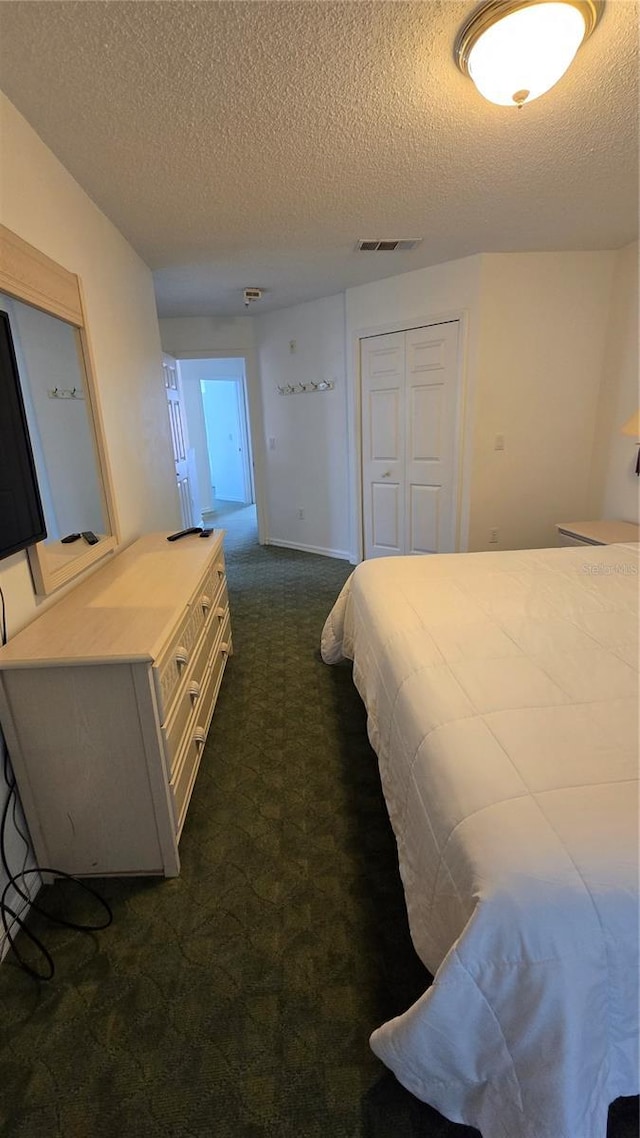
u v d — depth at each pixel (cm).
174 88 155
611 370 352
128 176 206
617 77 158
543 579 213
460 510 390
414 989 126
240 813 184
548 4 127
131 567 213
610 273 343
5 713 142
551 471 381
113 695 140
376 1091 107
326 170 212
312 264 343
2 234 137
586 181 229
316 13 129
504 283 340
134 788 150
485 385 359
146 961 135
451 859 93
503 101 152
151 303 331
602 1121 83
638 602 184
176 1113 105
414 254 331
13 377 142
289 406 511
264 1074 110
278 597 410
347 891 153
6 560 145
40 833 154
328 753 215
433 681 134
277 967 132
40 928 144
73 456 188
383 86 159
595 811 90
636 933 80
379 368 414
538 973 79
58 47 136
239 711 246
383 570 235
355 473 456
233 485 878
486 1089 86
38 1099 108
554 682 131
